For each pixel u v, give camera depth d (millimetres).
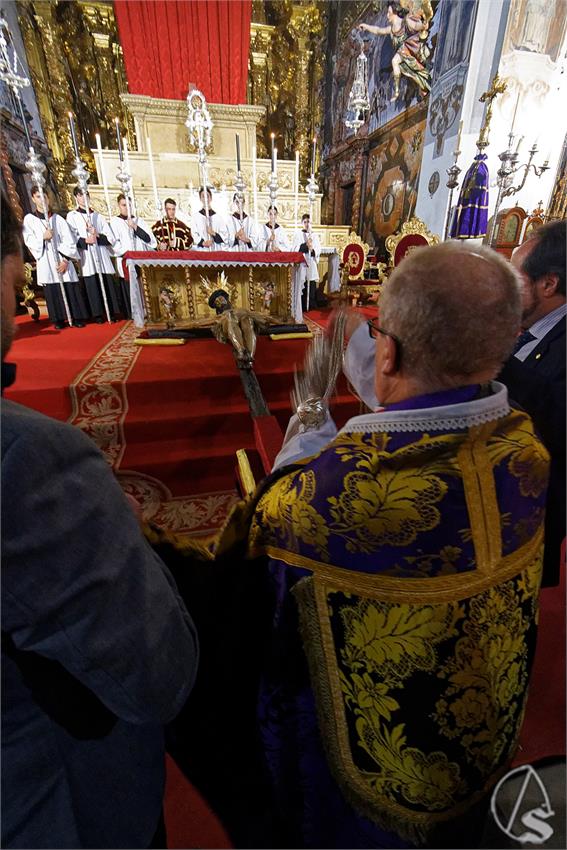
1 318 473
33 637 436
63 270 4703
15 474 396
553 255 1187
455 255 588
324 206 10648
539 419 1049
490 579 638
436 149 6551
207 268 4496
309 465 692
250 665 917
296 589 688
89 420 2939
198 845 1137
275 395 3348
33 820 567
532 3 5430
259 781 1042
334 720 751
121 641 464
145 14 6598
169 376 3178
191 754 1104
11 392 2914
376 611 648
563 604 1911
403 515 588
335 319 1029
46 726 575
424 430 592
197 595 941
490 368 611
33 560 406
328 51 9266
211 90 7344
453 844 812
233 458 2867
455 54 5914
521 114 5969
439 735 690
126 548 488
